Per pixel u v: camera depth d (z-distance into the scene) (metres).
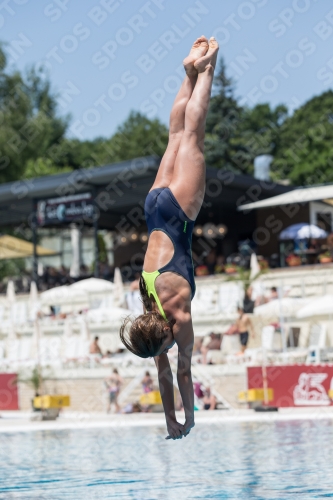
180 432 5.95
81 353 24.86
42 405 19.86
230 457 9.93
